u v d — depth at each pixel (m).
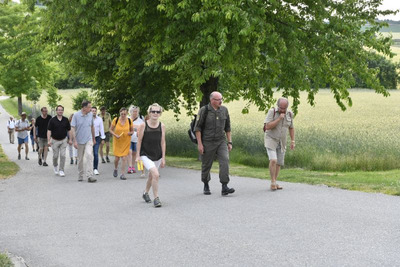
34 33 23.42
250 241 6.39
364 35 16.89
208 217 7.92
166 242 6.52
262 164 18.25
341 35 16.94
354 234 6.51
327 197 9.22
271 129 10.29
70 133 14.84
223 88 22.27
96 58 22.62
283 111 10.22
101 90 28.45
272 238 6.49
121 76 24.58
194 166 16.53
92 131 13.35
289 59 15.68
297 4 17.22
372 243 6.07
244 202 9.07
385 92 17.14
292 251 5.89
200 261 5.68
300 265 5.38
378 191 9.65
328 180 11.52
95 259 5.92
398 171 15.20
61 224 7.85
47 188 11.94
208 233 6.89
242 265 5.47
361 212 7.80
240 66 14.94
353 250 5.82
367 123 30.12
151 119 9.34
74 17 15.54
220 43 12.90
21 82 52.38
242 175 13.34
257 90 18.56
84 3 14.34
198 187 11.35
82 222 7.93
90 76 25.44
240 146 21.14
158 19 15.52
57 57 23.53
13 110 73.88
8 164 18.23
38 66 51.56
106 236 6.97
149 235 6.92
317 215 7.70
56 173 14.93
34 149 25.48
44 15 17.05
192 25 14.47
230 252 5.96
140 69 22.55
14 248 6.54
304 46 16.81
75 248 6.43
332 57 16.92
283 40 15.31
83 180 13.38
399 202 8.53
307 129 26.17
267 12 15.88
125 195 10.52
